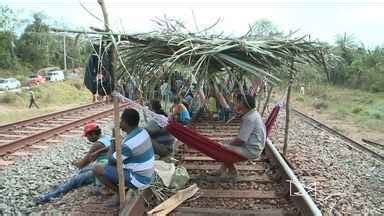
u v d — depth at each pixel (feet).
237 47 17.85
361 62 105.19
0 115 54.85
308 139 37.70
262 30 20.77
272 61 19.79
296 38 20.29
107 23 14.52
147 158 17.16
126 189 17.87
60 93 98.99
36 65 160.66
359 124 53.47
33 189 20.31
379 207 19.01
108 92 15.39
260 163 26.30
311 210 15.70
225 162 21.53
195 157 26.91
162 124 20.49
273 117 24.95
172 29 18.03
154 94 22.02
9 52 160.76
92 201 18.31
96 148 19.95
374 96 90.84
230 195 19.61
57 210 17.21
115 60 14.97
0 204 17.95
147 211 17.42
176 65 18.31
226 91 31.40
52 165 25.11
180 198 18.67
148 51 17.03
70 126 39.60
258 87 27.17
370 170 26.22
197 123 41.91
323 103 77.92
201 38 18.19
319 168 25.91
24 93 85.40
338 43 25.26
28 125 41.91
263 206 18.53
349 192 21.01
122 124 17.25
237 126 40.45
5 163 25.61
